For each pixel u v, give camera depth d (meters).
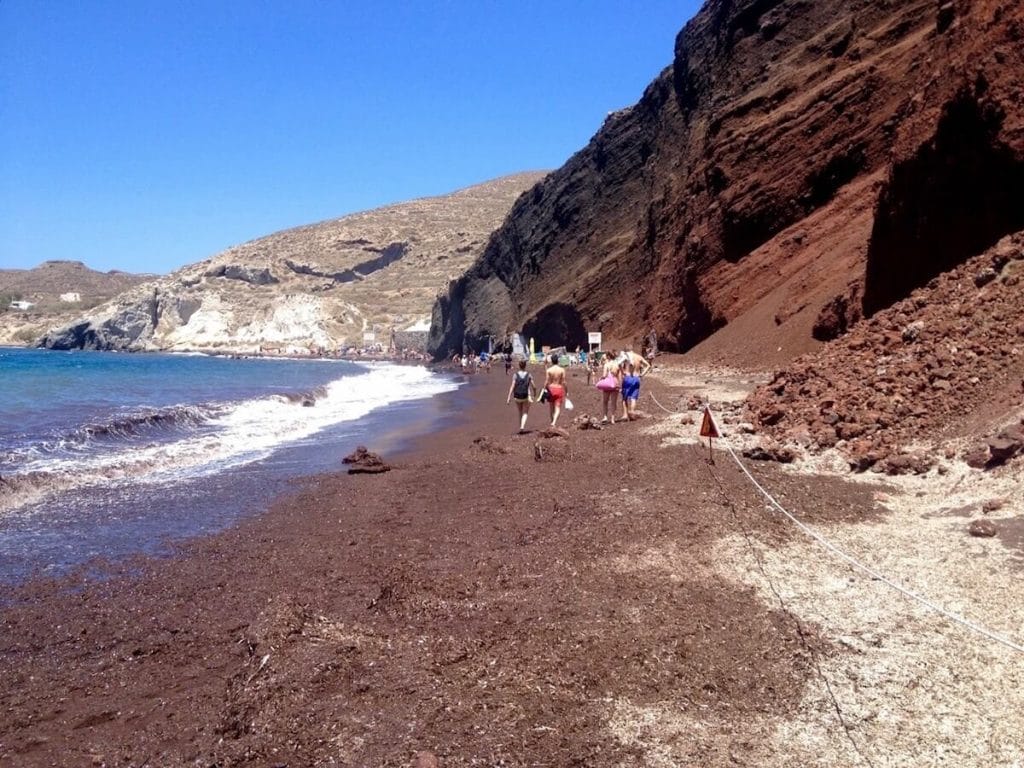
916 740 3.41
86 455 12.34
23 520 8.35
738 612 4.79
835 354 11.22
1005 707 3.62
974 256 11.76
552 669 4.15
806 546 5.98
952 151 13.10
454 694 3.91
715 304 28.95
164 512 8.69
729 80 37.56
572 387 24.81
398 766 3.31
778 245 27.33
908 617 4.60
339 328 127.94
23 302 182.62
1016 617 4.46
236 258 171.88
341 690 3.97
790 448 9.05
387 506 8.67
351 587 5.74
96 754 3.57
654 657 4.24
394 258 167.88
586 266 51.53
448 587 5.49
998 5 13.12
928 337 9.93
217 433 15.52
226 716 3.79
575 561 5.89
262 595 5.75
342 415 19.75
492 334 65.19
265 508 8.84
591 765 3.31
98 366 52.12
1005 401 7.95
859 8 30.06
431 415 19.55
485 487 9.24
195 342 130.00
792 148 28.05
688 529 6.45
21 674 4.50
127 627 5.20
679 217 35.72
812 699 3.78
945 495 6.91
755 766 3.29
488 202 192.38
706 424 8.89
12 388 26.80
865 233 22.47
